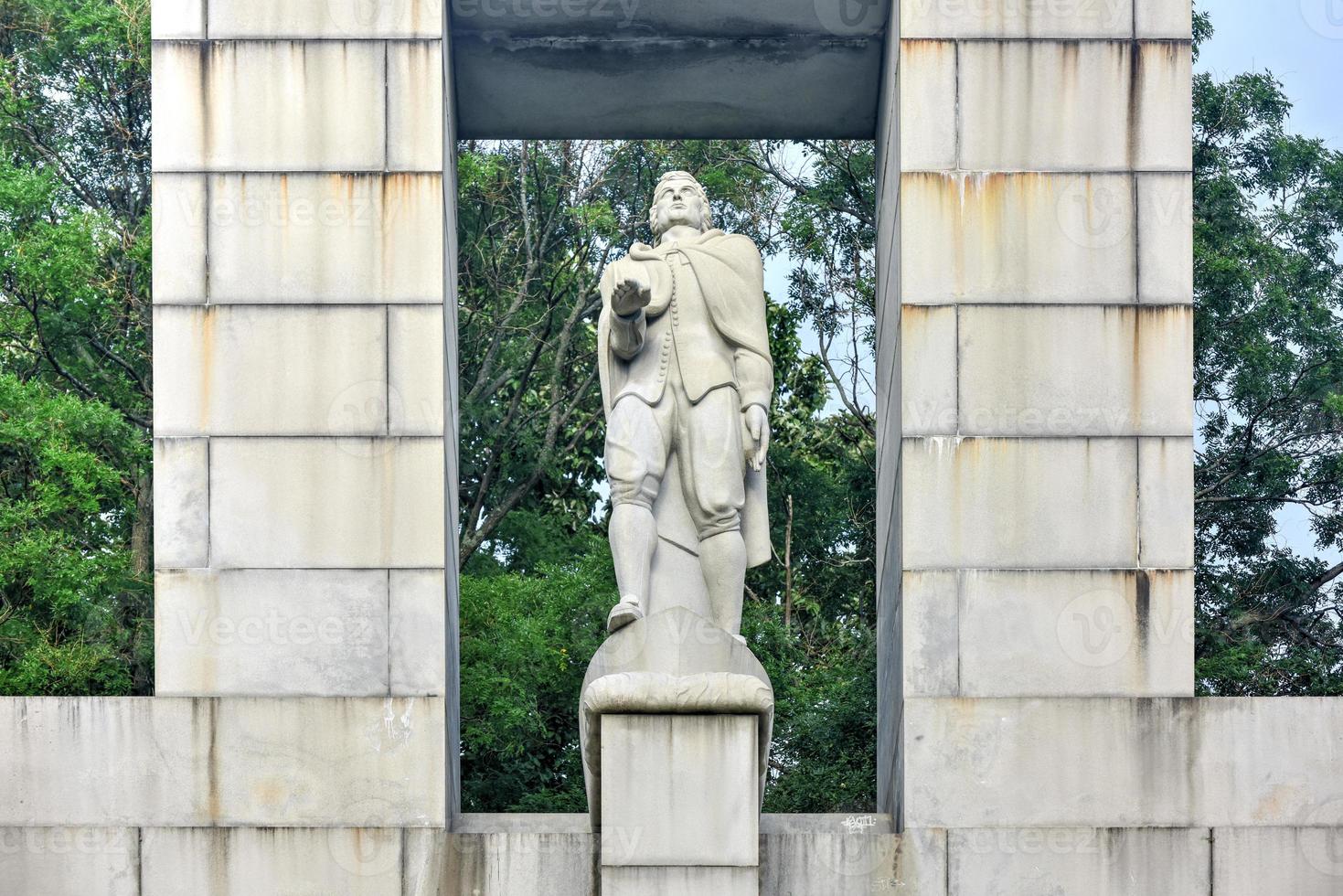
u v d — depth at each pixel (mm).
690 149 29047
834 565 27172
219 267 16219
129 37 27875
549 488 28406
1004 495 15930
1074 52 16484
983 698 15641
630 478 15703
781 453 27328
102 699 15586
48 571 23703
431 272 16250
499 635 23953
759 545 15977
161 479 15945
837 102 18672
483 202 28531
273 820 15453
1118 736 15586
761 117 18891
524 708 23391
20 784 15453
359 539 15891
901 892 15328
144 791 15484
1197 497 26812
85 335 27031
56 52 28344
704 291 16219
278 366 16094
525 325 28484
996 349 16109
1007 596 15789
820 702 24859
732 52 18250
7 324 26828
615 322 15859
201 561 15828
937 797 15492
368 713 15625
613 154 29203
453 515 17094
